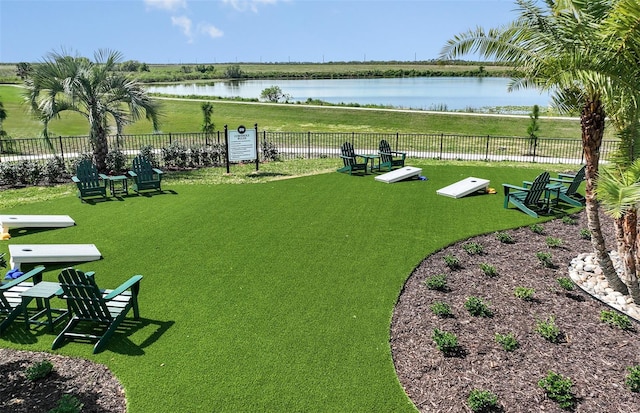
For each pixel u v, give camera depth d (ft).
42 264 24.39
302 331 18.29
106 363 16.14
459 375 15.62
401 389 14.98
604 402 14.33
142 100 50.11
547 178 32.94
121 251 26.32
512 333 18.12
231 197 38.42
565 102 21.43
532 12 19.12
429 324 18.78
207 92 214.07
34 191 40.96
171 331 18.19
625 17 15.52
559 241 27.73
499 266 24.49
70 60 46.70
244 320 19.06
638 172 17.57
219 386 15.01
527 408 14.05
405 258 25.50
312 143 77.66
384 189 41.22
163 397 14.46
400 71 404.16
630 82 17.07
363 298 20.99
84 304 17.15
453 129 95.14
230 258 25.40
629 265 20.01
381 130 96.27
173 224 31.17
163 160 53.36
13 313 18.37
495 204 36.40
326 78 390.21
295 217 32.81
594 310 19.97
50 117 47.57
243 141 48.32
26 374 15.30
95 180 38.19
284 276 23.18
